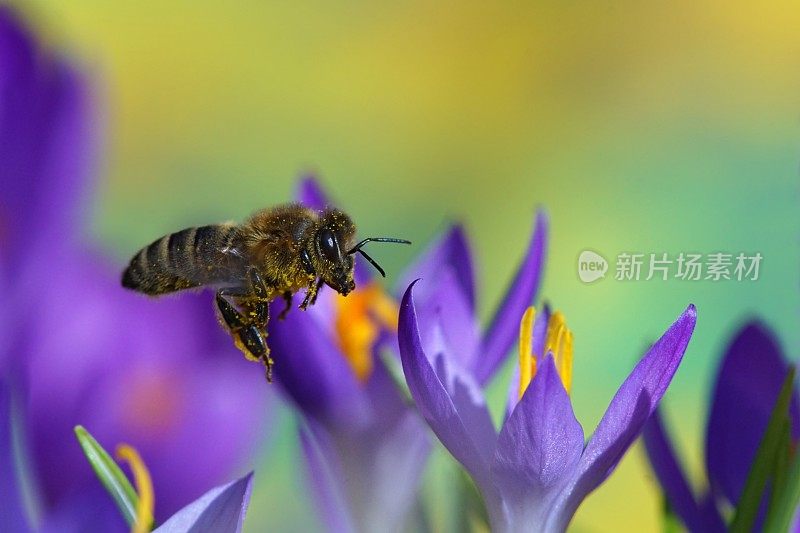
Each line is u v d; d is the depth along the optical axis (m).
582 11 0.42
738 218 0.28
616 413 0.19
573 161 0.38
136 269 0.22
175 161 0.41
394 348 0.21
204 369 0.21
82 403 0.21
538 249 0.21
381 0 0.44
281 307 0.22
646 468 0.20
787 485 0.20
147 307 0.21
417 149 0.42
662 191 0.32
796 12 0.39
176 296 0.22
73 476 0.21
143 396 0.21
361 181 0.42
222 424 0.21
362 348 0.21
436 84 0.43
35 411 0.21
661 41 0.41
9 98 0.20
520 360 0.20
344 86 0.44
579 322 0.26
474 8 0.43
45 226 0.21
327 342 0.21
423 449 0.21
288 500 0.23
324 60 0.44
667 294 0.25
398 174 0.42
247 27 0.44
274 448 0.23
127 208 0.38
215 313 0.22
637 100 0.39
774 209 0.26
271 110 0.43
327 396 0.21
